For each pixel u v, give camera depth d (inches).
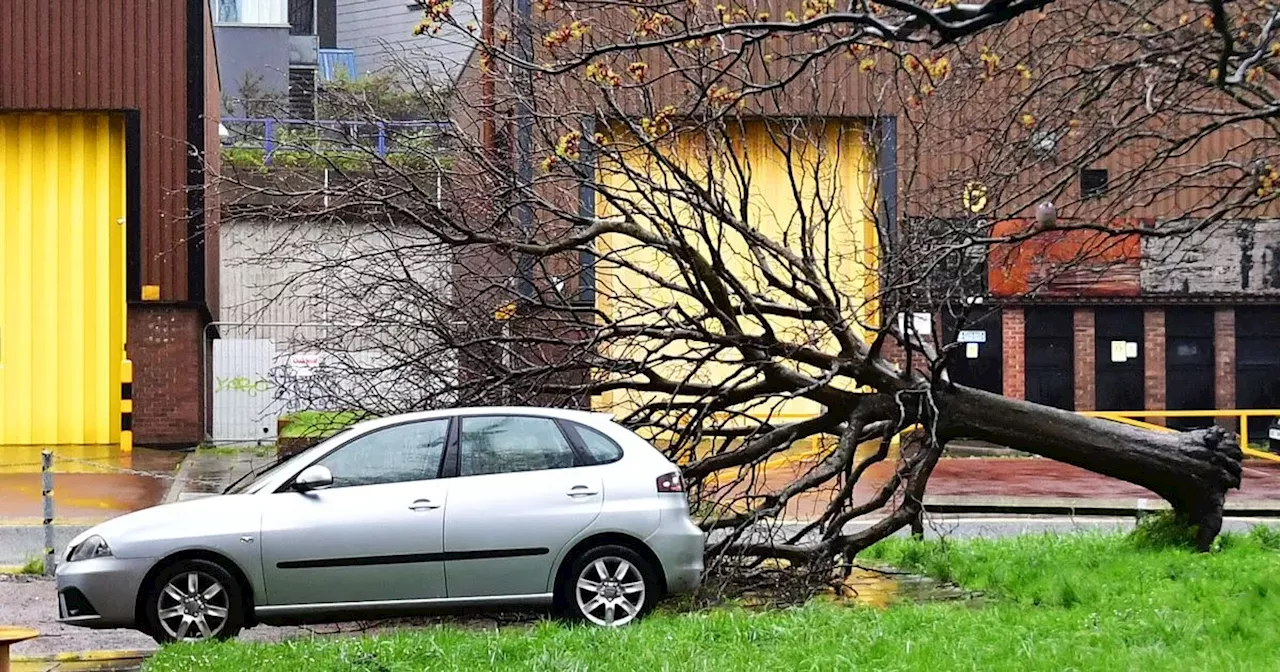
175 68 1037.8
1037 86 581.3
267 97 1294.3
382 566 417.1
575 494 425.4
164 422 1037.2
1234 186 535.5
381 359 700.0
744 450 524.7
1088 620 383.9
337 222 584.1
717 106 525.0
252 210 583.8
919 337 533.6
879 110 578.9
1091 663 326.6
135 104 1034.1
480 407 446.0
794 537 522.9
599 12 603.5
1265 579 425.1
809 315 529.0
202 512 416.5
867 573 535.8
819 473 511.5
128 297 1034.1
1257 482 943.7
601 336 521.0
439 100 594.9
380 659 350.9
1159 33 550.9
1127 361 1273.4
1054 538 583.5
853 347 529.7
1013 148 580.4
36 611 497.7
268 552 413.7
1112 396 1274.6
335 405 561.0
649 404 529.0
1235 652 337.4
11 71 1024.9
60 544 641.0
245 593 415.2
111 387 1047.6
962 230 509.0
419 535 418.0
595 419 439.8
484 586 420.5
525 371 517.3
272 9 1748.3
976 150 759.7
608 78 453.7
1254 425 1285.7
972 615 399.2
